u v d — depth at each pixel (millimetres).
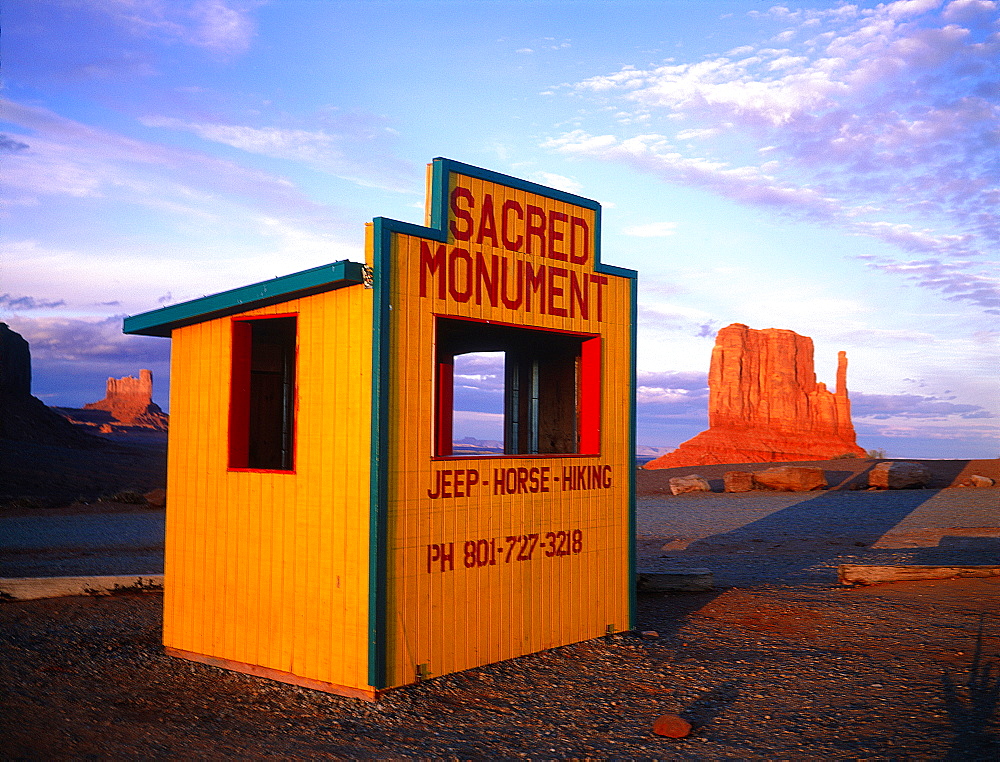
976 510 26375
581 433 10023
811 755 5957
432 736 6449
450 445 11289
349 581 7562
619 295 10211
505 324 8727
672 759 5953
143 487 53750
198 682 8078
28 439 78000
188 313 9062
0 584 12164
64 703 7344
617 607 9977
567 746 6234
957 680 7848
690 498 34688
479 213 8539
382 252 7566
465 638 8164
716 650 9258
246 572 8461
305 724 6742
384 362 7516
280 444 10266
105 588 12547
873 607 11492
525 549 8836
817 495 33562
